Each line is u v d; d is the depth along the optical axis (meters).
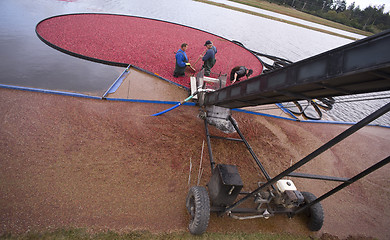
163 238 3.54
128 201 3.96
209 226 3.93
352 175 6.45
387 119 11.17
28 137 4.66
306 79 2.61
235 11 30.84
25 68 7.13
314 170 6.24
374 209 5.47
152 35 12.32
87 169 4.35
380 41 1.83
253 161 5.94
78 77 7.39
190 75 9.10
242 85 4.22
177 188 4.48
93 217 3.56
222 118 6.66
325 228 4.66
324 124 8.98
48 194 3.72
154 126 6.01
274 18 33.38
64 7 14.84
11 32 9.37
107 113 5.99
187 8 24.56
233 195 3.49
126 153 4.95
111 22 12.80
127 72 8.24
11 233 3.10
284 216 4.55
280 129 7.73
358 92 2.65
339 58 2.21
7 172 3.88
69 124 5.30
